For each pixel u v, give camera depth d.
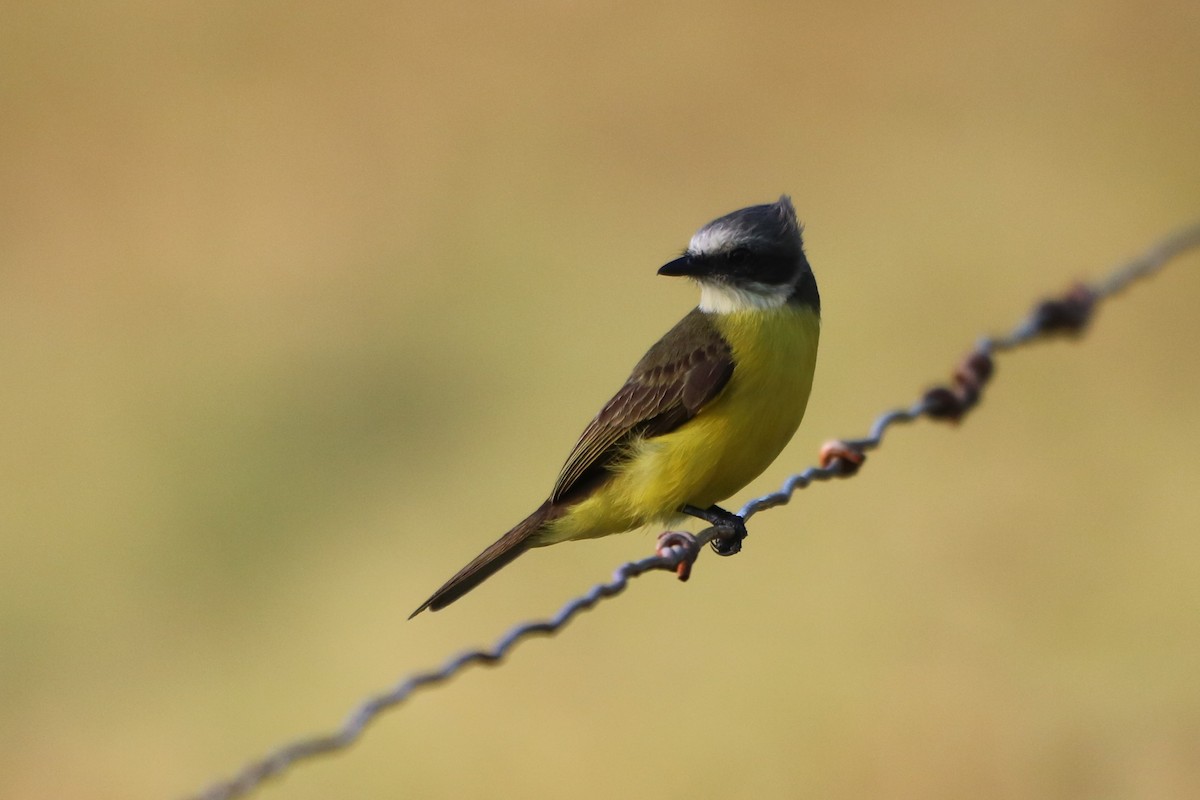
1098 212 15.69
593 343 14.72
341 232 17.39
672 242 16.70
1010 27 19.19
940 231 15.70
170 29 20.50
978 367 6.85
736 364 6.76
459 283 16.22
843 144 17.72
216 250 17.16
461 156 18.27
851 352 13.59
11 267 16.86
